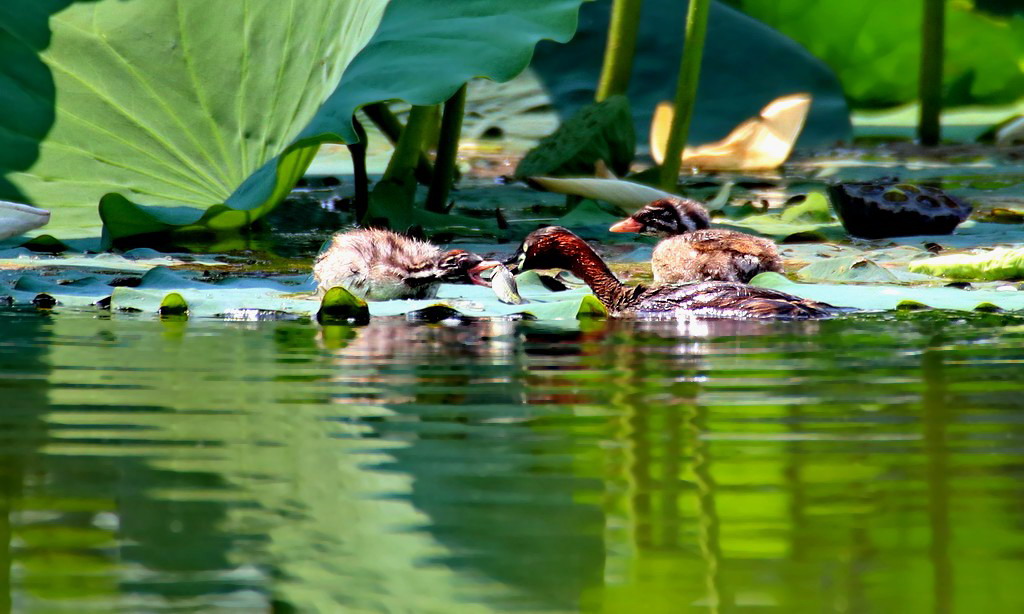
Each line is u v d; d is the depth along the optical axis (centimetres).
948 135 2900
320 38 1576
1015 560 412
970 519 452
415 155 1712
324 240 1564
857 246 1538
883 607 376
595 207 1803
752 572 404
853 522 449
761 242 1302
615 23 2181
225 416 612
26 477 505
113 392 669
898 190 1636
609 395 666
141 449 548
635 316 1016
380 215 1653
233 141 1617
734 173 2403
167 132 1630
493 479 504
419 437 570
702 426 594
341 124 1312
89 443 557
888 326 938
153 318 970
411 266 1120
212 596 390
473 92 2945
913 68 3250
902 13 3186
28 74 1630
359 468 519
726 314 1009
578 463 527
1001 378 711
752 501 474
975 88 3253
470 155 2480
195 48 1642
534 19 1384
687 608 377
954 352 808
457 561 417
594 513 459
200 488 491
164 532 442
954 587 389
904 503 470
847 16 3209
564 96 2867
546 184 1806
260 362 767
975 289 1162
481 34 1377
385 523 450
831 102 2833
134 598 389
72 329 902
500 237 1600
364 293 1116
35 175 1588
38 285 1112
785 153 2448
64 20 1655
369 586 393
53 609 381
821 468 517
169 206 1538
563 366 756
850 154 2608
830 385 692
